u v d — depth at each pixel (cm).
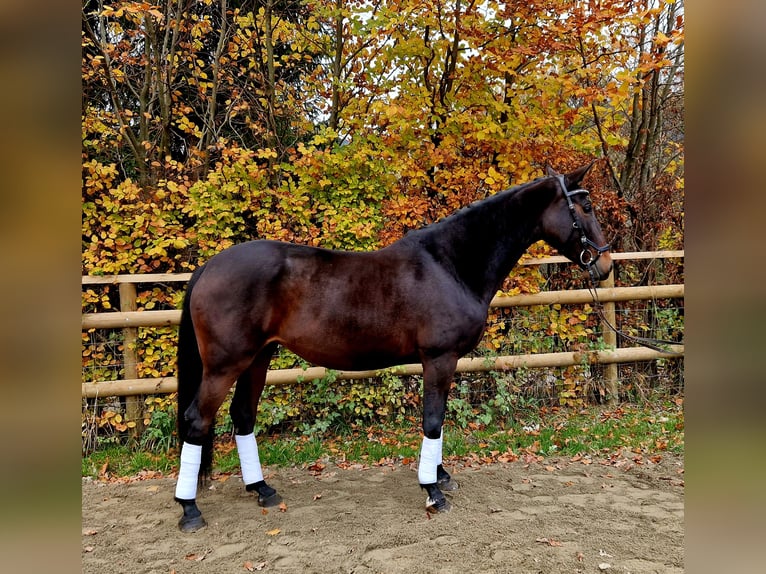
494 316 419
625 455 338
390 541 226
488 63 419
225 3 466
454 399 399
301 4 484
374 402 399
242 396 273
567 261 413
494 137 423
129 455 346
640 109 562
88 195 359
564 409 430
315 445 357
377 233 408
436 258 256
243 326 236
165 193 363
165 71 469
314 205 402
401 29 425
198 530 239
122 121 427
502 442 361
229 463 329
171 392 358
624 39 428
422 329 247
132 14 429
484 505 264
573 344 435
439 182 432
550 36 397
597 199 464
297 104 505
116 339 366
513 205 267
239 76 492
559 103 430
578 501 269
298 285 241
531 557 211
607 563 206
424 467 254
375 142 418
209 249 378
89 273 353
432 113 441
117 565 210
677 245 483
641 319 463
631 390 455
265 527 243
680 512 254
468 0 423
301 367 375
